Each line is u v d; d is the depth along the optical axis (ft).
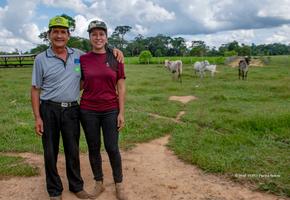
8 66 65.98
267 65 72.23
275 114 17.79
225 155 11.85
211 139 13.73
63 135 8.82
